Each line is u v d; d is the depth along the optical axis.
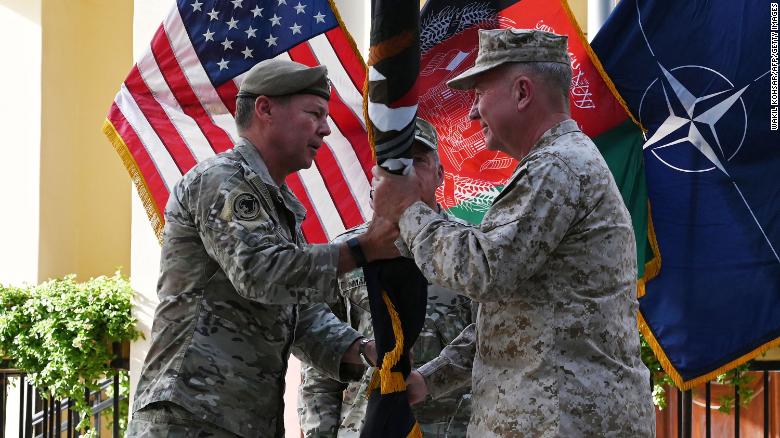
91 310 8.62
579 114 6.93
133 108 7.20
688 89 6.88
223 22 7.19
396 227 3.69
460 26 6.97
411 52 3.41
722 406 8.36
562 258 3.44
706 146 6.88
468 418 4.91
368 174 7.18
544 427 3.36
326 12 7.21
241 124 4.23
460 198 6.97
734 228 6.88
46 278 12.27
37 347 8.70
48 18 12.33
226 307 3.99
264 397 4.04
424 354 4.96
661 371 7.55
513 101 3.62
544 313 3.42
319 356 4.39
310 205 7.19
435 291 5.04
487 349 3.57
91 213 13.19
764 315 6.86
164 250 4.06
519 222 3.33
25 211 12.12
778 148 6.84
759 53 6.83
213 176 3.97
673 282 6.94
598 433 3.36
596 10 8.80
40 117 12.18
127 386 9.66
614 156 6.92
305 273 3.75
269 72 4.16
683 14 6.89
